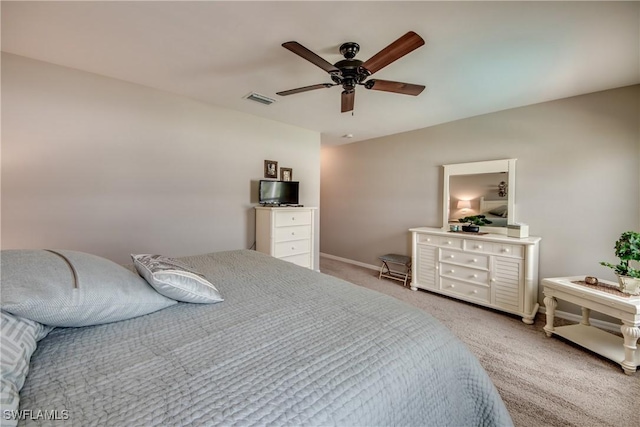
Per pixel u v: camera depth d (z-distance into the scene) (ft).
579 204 8.78
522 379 5.88
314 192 13.94
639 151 7.82
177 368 2.51
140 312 3.51
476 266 9.92
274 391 2.24
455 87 8.33
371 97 9.16
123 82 8.35
